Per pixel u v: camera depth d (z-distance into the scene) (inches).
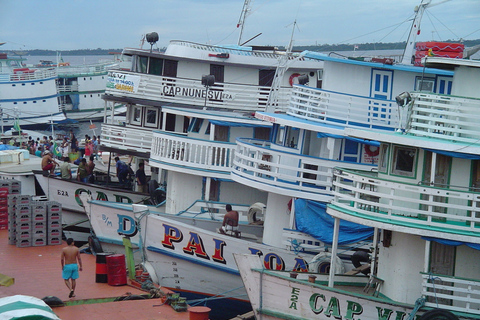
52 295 736.3
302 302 615.8
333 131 773.3
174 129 1167.0
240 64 1199.6
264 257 782.5
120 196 1098.1
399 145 628.1
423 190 575.2
